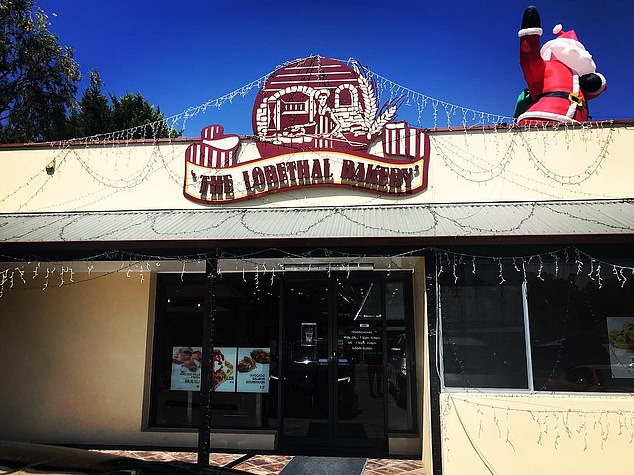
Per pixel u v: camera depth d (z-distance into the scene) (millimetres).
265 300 9883
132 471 3404
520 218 7691
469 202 8945
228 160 9523
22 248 7578
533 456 6551
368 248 7203
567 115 9969
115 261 7809
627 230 6766
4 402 9789
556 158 8977
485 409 6703
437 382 6895
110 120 24531
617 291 6922
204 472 3850
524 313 6988
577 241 6742
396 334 9500
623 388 6750
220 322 9898
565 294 7004
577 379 6805
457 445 6656
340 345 9570
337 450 9039
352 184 9211
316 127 9797
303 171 9328
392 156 9250
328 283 9789
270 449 9086
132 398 9562
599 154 8922
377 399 9328
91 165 9883
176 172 9711
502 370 6898
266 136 9594
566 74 10406
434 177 9133
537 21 10133
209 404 7219
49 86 21312
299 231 7438
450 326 7023
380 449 9039
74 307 9977
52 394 9742
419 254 7156
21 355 9922
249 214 8828
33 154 10023
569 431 6562
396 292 9625
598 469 6457
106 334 9820
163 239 7301
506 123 9367
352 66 9891
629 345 6820
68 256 7672
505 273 7105
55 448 3711
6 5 19453
